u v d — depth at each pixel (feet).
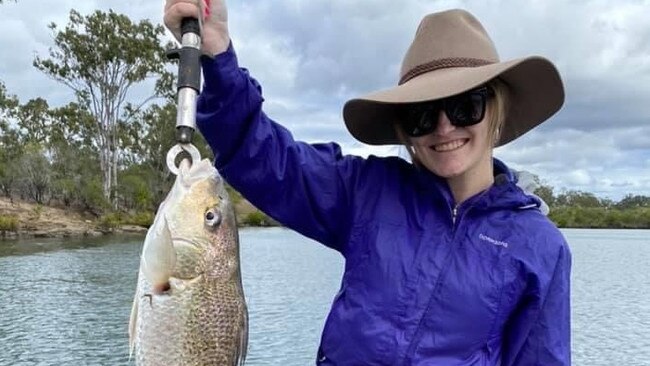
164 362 7.04
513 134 9.61
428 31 8.91
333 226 8.90
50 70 172.14
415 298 7.99
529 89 8.97
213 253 7.38
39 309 61.46
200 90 7.61
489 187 8.64
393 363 7.87
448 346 7.89
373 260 8.31
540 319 8.21
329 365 8.29
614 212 359.25
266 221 268.00
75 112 180.86
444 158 8.41
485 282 8.02
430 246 8.23
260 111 8.35
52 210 169.27
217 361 7.32
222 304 7.39
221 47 7.96
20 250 116.98
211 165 7.80
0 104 177.06
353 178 8.91
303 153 8.76
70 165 184.85
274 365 44.60
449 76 8.37
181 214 7.33
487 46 8.91
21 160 171.73
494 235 8.28
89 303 65.21
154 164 198.59
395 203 8.62
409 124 8.49
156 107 198.49
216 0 7.84
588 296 89.35
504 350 8.39
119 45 169.89
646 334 62.39
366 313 8.07
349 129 9.23
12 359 43.65
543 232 8.41
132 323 7.06
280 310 66.85
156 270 7.07
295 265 116.06
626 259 155.33
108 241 141.59
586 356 54.03
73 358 44.11
